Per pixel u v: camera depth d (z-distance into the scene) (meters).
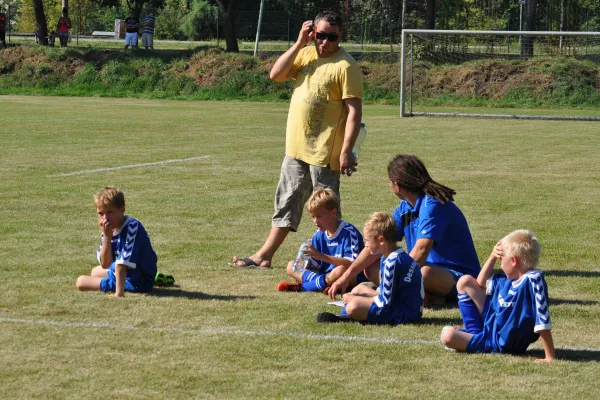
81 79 59.69
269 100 54.97
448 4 63.44
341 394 6.84
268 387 6.97
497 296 7.99
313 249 10.23
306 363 7.59
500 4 63.56
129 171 21.00
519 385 7.11
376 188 18.89
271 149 26.23
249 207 16.39
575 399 6.80
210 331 8.52
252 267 11.62
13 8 119.12
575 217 15.62
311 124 11.48
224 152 25.31
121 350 7.86
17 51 62.22
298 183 11.67
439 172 21.72
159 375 7.21
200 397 6.73
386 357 7.80
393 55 59.81
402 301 9.02
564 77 53.28
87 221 14.66
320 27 11.33
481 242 13.36
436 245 9.88
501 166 23.00
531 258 7.75
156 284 10.35
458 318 9.20
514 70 54.56
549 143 29.44
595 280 11.02
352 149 11.23
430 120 39.81
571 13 62.38
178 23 103.81
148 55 61.91
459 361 7.72
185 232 14.01
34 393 6.75
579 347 8.22
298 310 9.41
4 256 11.97
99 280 10.05
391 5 67.44
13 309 9.20
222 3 65.00
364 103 53.75
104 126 33.66
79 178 19.66
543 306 7.66
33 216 15.05
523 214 15.91
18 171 20.64
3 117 37.28
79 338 8.20
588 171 22.06
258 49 69.94
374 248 9.01
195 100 54.91
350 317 8.98
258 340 8.24
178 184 19.09
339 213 10.80
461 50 58.50
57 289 10.10
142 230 9.91
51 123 34.56
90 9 117.81
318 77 11.44
